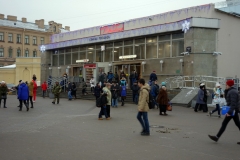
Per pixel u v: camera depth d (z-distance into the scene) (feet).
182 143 30.22
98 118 47.55
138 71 101.65
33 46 245.65
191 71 82.43
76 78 111.96
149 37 97.76
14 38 236.22
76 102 81.46
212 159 24.14
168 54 91.45
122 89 69.92
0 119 47.11
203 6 88.17
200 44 83.05
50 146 28.07
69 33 137.18
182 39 87.45
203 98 57.93
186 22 82.89
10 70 188.55
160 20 98.53
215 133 36.22
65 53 135.44
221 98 56.90
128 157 24.38
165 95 53.47
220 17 88.07
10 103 76.84
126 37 102.47
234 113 30.37
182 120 47.32
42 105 72.08
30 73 182.29
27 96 59.98
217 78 77.87
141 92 34.22
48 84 111.04
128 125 41.57
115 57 110.52
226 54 88.48
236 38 91.25
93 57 120.26
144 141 30.96
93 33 124.06
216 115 54.34
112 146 28.37
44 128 38.60
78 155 24.80
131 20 107.76
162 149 27.43
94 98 89.61
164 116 52.11
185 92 71.92
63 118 48.70
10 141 30.22
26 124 42.04
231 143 30.60
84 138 32.09
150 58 97.04
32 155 24.64
